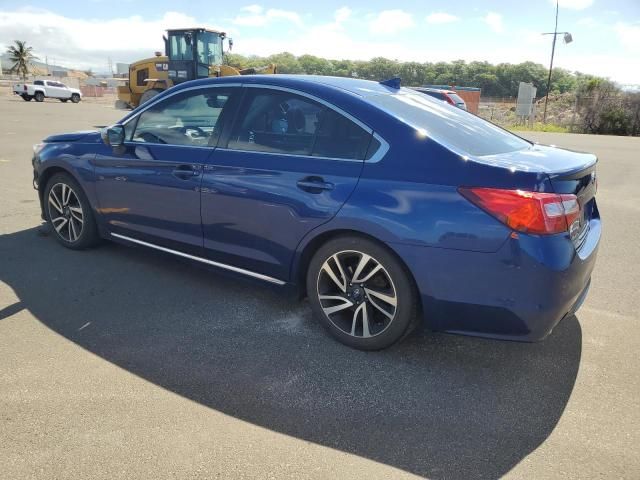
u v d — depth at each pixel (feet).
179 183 12.30
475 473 7.23
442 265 8.98
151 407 8.49
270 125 11.14
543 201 8.34
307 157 10.48
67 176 15.12
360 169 9.78
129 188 13.50
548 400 8.95
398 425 8.23
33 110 85.35
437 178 9.04
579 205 9.07
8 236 17.04
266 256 11.23
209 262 12.46
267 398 8.84
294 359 10.10
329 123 10.38
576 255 8.80
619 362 10.19
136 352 10.18
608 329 11.59
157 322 11.46
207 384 9.19
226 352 10.29
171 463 7.25
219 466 7.23
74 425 7.98
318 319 10.87
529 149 10.75
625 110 95.81
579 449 7.73
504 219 8.43
